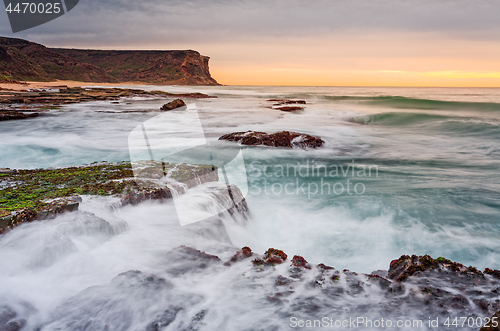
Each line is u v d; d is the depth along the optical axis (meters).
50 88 76.25
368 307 2.83
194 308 2.78
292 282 3.26
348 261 5.04
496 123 20.30
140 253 3.82
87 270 3.38
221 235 4.79
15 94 38.50
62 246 3.55
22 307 2.67
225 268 3.53
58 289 3.01
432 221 6.39
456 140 16.98
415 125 22.42
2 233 3.68
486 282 3.31
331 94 63.88
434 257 5.08
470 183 9.12
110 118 21.53
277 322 2.60
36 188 5.57
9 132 15.27
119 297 2.88
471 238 5.68
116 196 5.18
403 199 7.61
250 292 3.05
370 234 5.84
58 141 12.95
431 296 3.01
